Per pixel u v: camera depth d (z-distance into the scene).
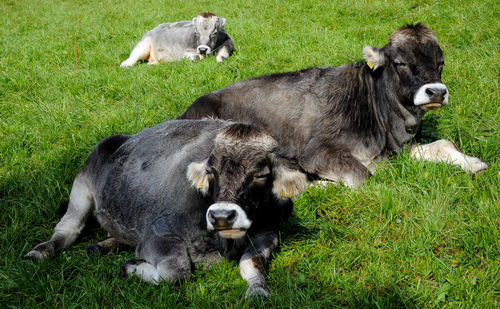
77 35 12.50
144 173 4.15
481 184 4.38
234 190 3.19
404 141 5.30
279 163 3.52
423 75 4.82
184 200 3.70
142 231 4.04
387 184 4.70
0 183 5.18
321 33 9.80
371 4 11.45
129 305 3.23
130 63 10.70
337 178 5.10
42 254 3.98
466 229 3.78
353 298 3.20
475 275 3.33
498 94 6.18
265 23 11.50
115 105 7.29
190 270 3.56
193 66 8.62
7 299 3.35
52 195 4.85
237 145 3.31
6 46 11.63
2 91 7.84
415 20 9.87
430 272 3.43
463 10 9.88
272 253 3.74
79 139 6.17
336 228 4.00
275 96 5.65
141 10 15.20
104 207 4.43
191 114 5.90
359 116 5.32
